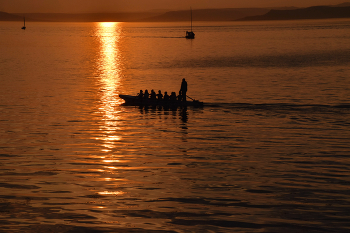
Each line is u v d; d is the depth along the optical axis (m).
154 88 64.12
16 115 42.59
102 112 45.09
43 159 27.28
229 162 26.91
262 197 20.67
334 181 23.03
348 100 50.97
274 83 68.75
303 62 107.62
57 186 22.09
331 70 87.62
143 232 16.91
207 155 28.56
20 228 17.17
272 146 31.06
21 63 105.75
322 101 50.56
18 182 22.69
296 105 47.88
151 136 34.25
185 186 22.25
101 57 128.38
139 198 20.50
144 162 26.78
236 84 68.00
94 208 19.22
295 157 28.05
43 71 87.81
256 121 40.38
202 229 17.20
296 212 18.89
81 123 39.25
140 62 111.38
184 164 26.38
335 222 17.84
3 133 34.81
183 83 49.22
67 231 16.94
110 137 33.78
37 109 46.09
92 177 23.62
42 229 17.09
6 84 67.00
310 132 35.62
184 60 117.81
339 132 35.53
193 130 36.59
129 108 47.88
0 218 18.09
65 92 58.97
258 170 25.14
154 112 45.66
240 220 18.06
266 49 164.12
